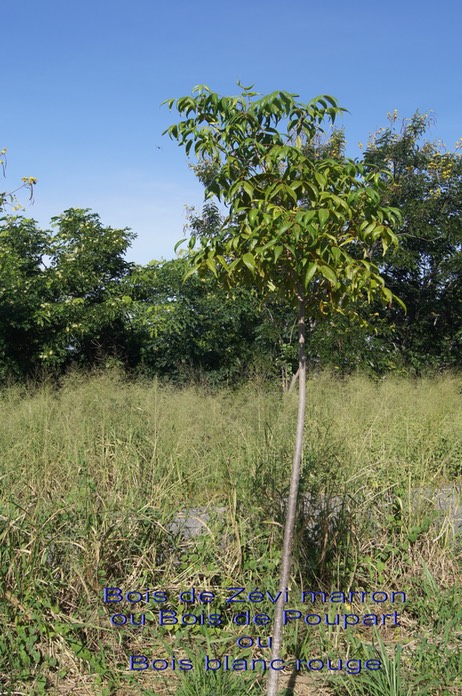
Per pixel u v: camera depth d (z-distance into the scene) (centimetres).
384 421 785
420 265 1672
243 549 416
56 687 333
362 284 286
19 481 483
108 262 1512
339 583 414
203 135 311
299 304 300
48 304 1352
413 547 449
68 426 695
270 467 488
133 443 643
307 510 455
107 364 1197
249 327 1505
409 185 1609
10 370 1303
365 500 461
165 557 416
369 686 326
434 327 1719
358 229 295
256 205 301
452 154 1664
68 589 376
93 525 394
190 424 789
